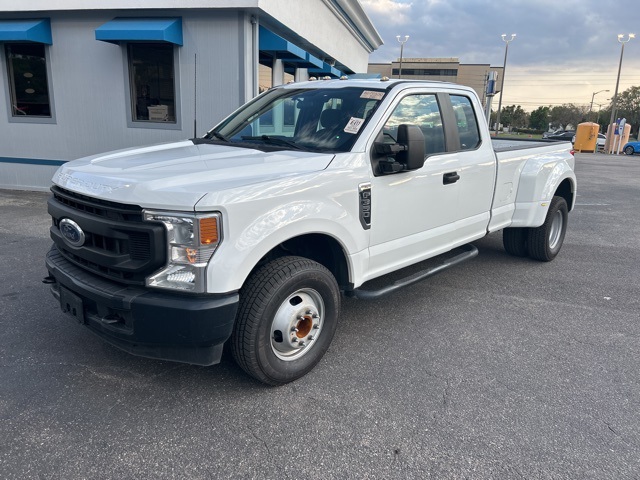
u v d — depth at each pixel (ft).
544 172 19.01
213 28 29.63
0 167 34.76
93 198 9.85
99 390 10.73
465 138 15.98
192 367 11.78
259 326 10.06
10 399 10.30
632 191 47.44
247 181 9.84
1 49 32.78
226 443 9.13
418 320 14.90
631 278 19.56
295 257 10.83
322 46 47.34
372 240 12.51
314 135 12.93
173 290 9.21
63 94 32.68
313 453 8.93
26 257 19.67
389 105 12.91
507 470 8.61
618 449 9.24
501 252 22.86
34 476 8.18
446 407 10.43
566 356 12.88
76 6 30.17
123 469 8.41
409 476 8.43
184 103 31.07
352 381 11.36
